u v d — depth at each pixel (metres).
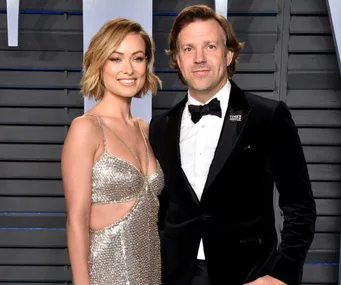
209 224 1.67
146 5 2.23
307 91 2.43
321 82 2.41
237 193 1.66
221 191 1.66
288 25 2.38
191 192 1.70
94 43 1.75
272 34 2.38
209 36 1.70
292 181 1.62
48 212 2.53
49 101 2.46
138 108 2.29
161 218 1.86
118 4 2.22
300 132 2.45
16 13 2.29
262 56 2.40
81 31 2.41
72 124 1.68
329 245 2.50
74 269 1.64
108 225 1.69
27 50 2.42
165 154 1.77
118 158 1.70
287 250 1.60
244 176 1.65
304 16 2.38
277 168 1.64
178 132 1.77
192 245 1.70
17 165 2.50
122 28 1.72
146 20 2.23
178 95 2.43
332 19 2.23
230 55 1.84
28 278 2.54
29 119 2.47
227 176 1.65
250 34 2.39
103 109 1.79
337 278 2.48
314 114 2.44
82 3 2.37
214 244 1.66
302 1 2.36
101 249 1.68
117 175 1.68
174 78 2.42
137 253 1.72
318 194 2.48
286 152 1.62
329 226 2.49
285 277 1.58
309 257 2.50
